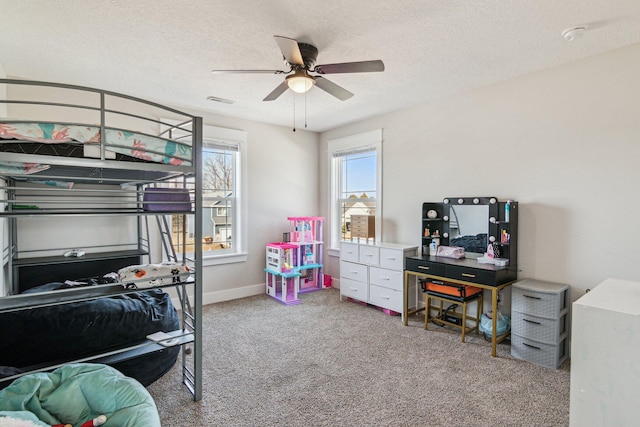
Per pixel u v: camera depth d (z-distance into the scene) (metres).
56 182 2.58
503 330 2.96
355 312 3.86
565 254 2.79
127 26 2.15
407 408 2.04
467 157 3.44
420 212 3.88
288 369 2.52
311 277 4.93
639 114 2.42
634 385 1.27
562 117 2.79
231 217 4.48
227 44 2.40
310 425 1.88
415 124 3.91
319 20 2.09
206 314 3.78
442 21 2.10
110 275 2.97
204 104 3.82
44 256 3.11
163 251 3.84
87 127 1.63
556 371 2.49
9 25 2.12
